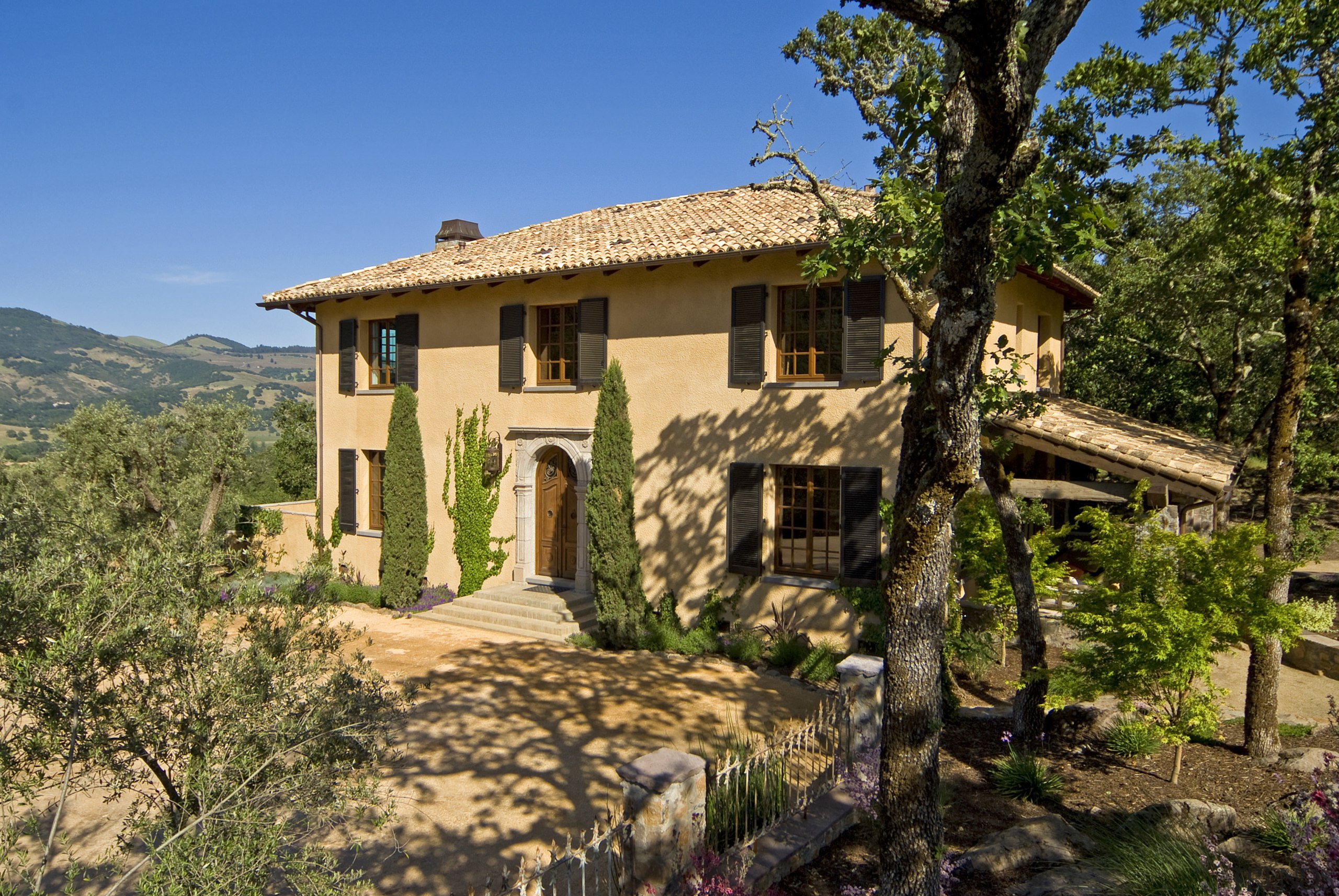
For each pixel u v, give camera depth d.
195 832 4.70
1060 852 7.00
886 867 5.95
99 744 4.84
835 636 14.02
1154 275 19.45
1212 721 8.60
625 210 20.97
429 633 16.36
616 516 15.58
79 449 20.52
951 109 6.22
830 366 14.59
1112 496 12.69
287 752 5.22
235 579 6.30
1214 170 18.33
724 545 15.16
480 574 18.30
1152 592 8.80
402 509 18.41
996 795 8.76
